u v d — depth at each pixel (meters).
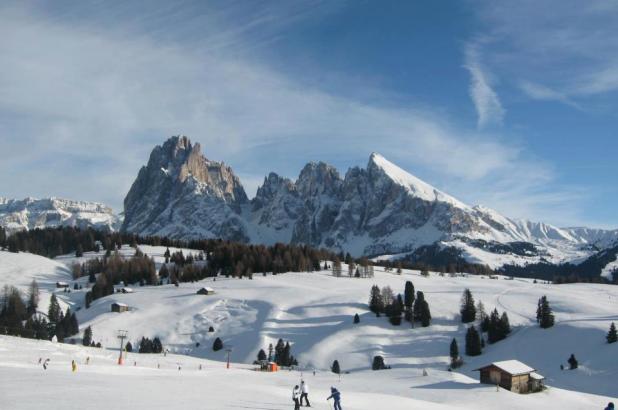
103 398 57.97
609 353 167.75
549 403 102.31
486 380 115.88
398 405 80.19
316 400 76.06
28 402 52.53
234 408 59.41
